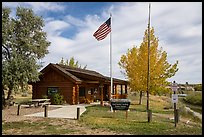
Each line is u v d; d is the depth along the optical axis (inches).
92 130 425.7
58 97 1020.5
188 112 798.5
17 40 836.6
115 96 1059.9
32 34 896.9
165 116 684.1
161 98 1717.5
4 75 768.3
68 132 406.6
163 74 983.0
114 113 671.8
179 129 442.0
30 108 809.5
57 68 1059.9
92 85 1224.8
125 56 1070.4
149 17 948.6
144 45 979.9
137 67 987.9
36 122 507.5
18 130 424.2
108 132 408.8
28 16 863.7
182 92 2027.6
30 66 828.0
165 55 983.0
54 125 473.7
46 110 589.6
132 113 698.2
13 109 772.6
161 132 409.7
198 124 545.6
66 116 600.7
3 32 770.8
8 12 793.6
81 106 919.7
